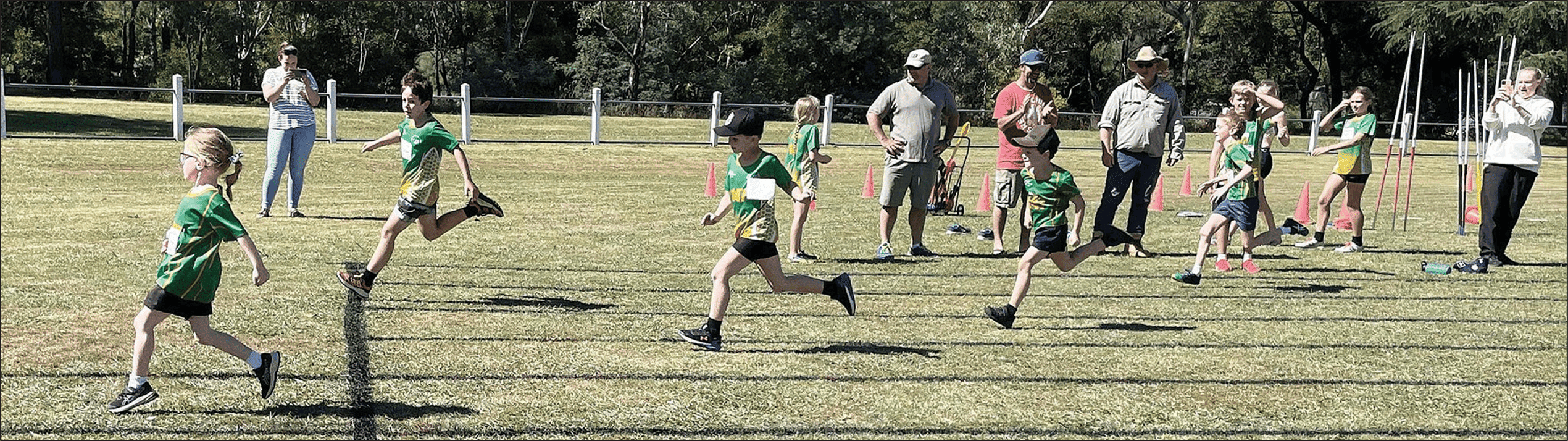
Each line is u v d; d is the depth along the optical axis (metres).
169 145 27.08
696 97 76.19
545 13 80.81
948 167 19.55
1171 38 84.31
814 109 13.98
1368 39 74.81
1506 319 11.20
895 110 14.33
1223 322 10.83
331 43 76.56
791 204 20.61
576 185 23.45
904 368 8.85
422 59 81.81
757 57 78.19
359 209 18.25
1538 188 28.28
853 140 39.19
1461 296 12.53
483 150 29.97
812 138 13.98
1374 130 15.77
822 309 11.09
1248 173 13.30
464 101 32.91
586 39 75.56
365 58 78.31
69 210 16.92
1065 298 12.01
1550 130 55.81
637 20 74.69
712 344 9.24
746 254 9.12
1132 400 8.12
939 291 12.27
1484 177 14.71
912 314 10.95
